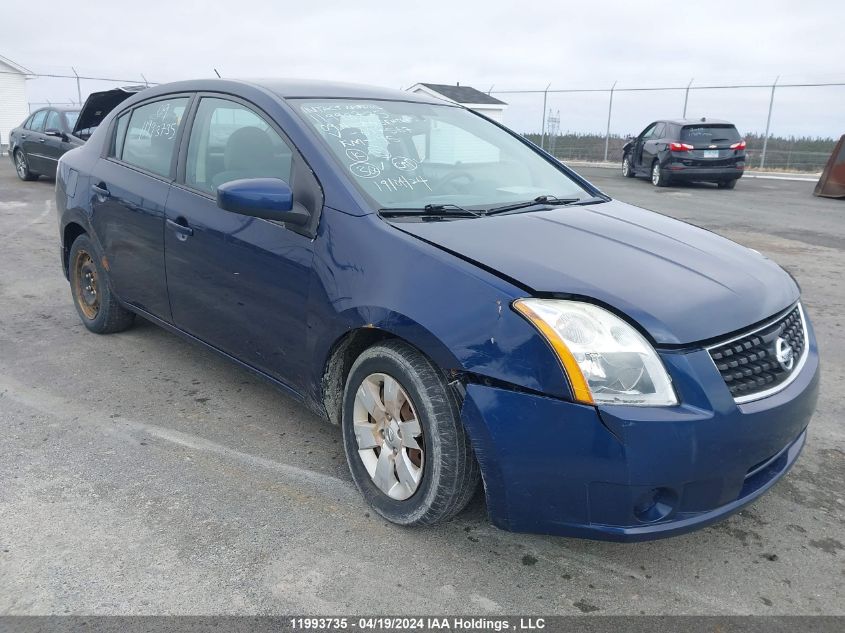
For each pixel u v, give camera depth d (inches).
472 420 88.4
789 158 857.5
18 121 1246.9
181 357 169.9
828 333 199.0
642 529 83.8
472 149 137.2
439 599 89.0
